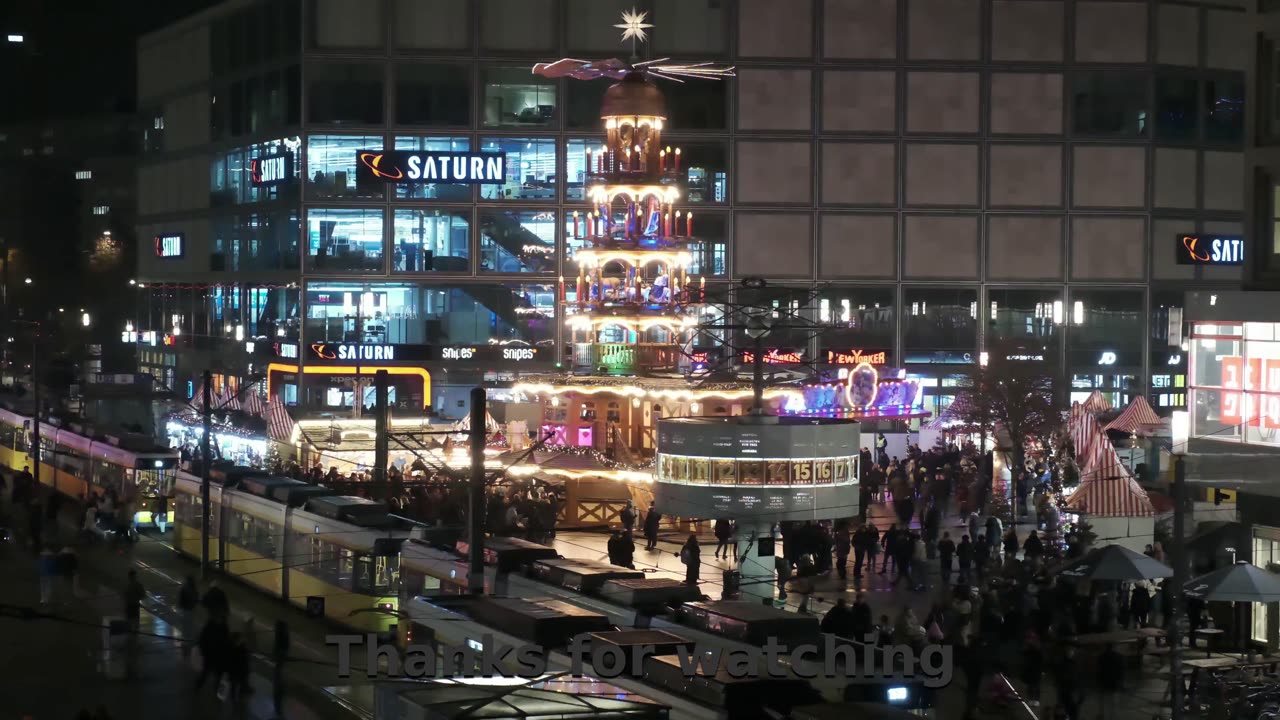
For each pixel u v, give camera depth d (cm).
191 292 9775
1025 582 3366
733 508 4219
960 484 5356
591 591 2731
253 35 8694
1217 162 8369
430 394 8100
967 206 8194
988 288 8206
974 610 3312
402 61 8025
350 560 3612
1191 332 3922
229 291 9138
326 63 8038
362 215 8094
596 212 5784
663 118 5659
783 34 8094
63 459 6278
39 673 3284
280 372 8344
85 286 15825
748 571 4025
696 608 2431
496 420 5662
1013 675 2950
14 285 16375
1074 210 8238
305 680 3188
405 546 3409
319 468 4909
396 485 4628
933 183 8188
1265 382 3681
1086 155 8238
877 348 8162
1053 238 8238
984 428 5756
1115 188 8250
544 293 8106
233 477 4556
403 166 7925
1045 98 8200
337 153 8075
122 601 4050
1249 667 2834
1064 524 4516
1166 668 3164
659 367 5547
